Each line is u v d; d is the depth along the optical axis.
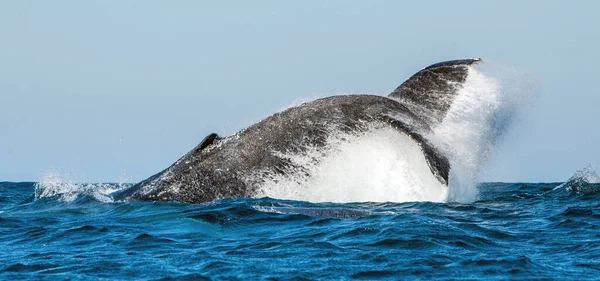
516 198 90.00
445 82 88.88
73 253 59.59
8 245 64.06
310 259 55.28
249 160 83.94
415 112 85.94
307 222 69.12
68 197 88.62
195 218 71.50
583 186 96.25
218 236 64.62
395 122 82.75
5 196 126.31
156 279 51.22
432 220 68.50
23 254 59.81
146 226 70.00
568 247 59.81
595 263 54.56
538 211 77.00
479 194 93.31
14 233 69.31
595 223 69.62
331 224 67.81
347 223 67.88
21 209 84.50
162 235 65.56
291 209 74.69
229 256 56.66
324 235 63.31
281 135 84.44
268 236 63.75
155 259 56.53
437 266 53.44
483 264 53.81
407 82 89.50
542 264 54.19
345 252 57.22
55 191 94.38
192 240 63.25
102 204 82.75
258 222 69.38
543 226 68.38
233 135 85.44
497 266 53.34
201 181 83.50
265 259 55.50
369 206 78.50
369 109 84.44
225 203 78.12
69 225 71.88
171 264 54.97
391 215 71.62
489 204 82.62
